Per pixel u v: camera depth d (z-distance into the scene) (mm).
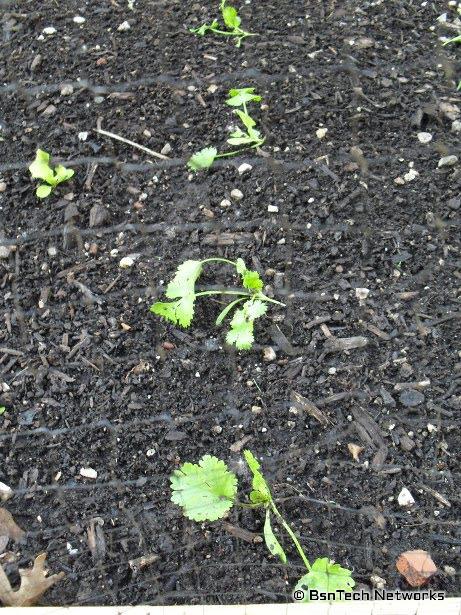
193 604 427
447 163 598
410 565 432
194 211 579
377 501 458
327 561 422
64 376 506
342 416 489
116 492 463
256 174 595
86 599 429
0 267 553
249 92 604
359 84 648
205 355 515
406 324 524
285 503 457
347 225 568
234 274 547
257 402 495
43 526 453
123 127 625
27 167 604
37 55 670
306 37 685
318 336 520
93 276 550
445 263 551
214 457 450
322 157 603
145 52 675
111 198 587
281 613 397
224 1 705
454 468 469
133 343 520
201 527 450
